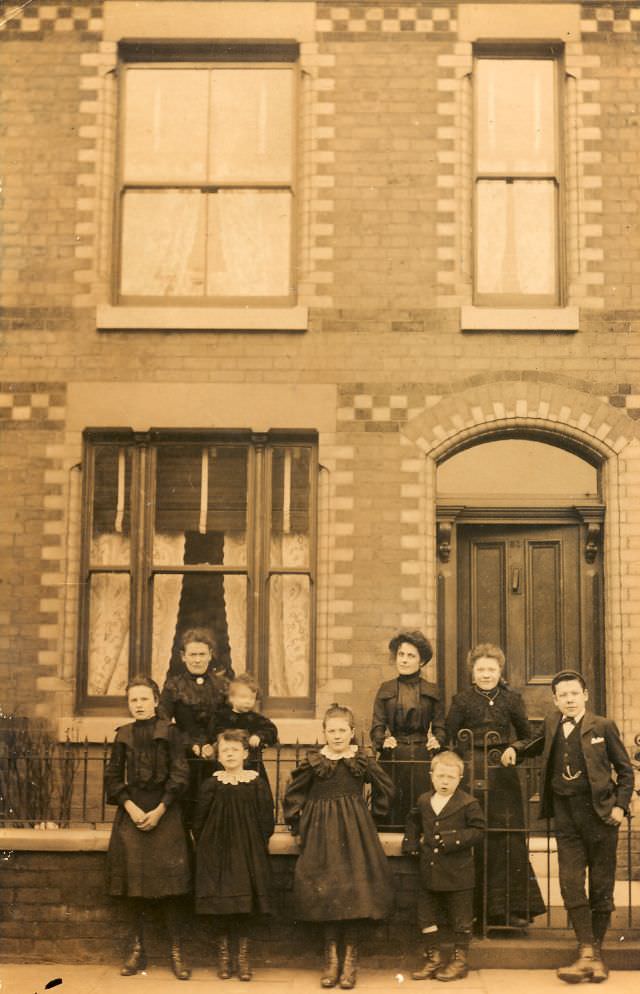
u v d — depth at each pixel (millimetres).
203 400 8836
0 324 8914
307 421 8797
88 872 6852
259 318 8852
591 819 6523
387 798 6770
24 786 8398
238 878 6434
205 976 6555
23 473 8812
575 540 8945
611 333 8805
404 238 8930
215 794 6555
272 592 8859
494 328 8773
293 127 9266
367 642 8570
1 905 6844
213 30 9180
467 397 8766
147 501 8930
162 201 9242
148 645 8836
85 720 8539
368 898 6328
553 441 8891
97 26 9195
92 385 8867
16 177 9055
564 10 9109
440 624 8914
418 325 8844
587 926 6469
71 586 8719
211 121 9297
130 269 9195
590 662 8820
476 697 7145
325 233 8945
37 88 9141
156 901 6715
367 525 8680
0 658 8656
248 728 7016
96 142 9086
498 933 6910
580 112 9031
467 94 9109
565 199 9047
